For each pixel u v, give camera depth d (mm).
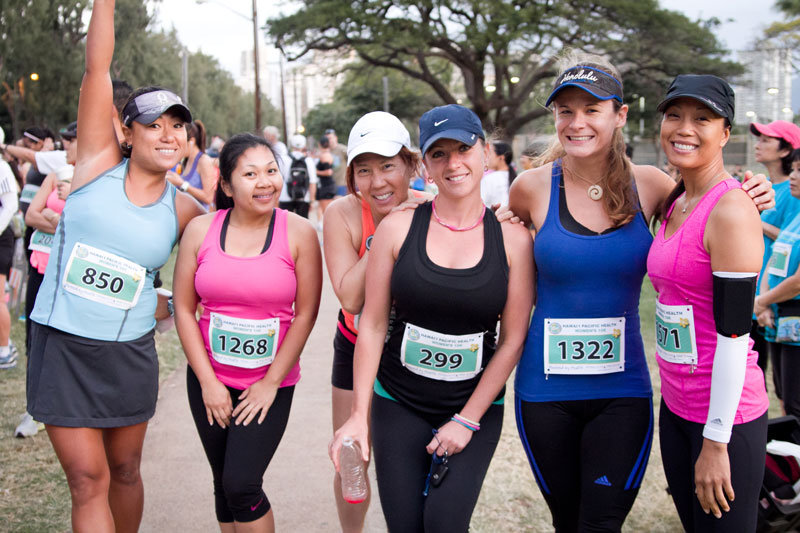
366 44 35000
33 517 3258
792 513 2965
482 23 34594
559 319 2463
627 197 2404
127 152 2736
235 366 2643
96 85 2529
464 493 2275
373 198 2600
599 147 2350
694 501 2344
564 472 2545
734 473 2207
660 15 34594
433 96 47000
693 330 2242
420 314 2346
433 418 2459
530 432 2537
